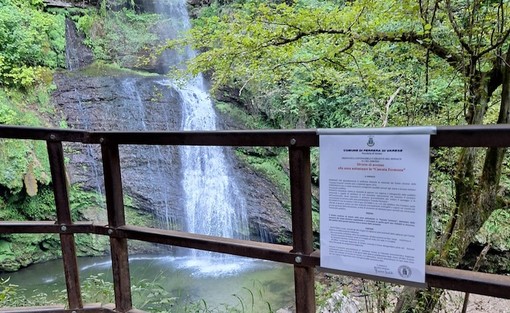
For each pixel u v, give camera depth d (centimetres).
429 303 273
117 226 165
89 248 809
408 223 109
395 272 113
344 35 364
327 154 119
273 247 135
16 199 762
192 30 443
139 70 1045
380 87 381
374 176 112
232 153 942
